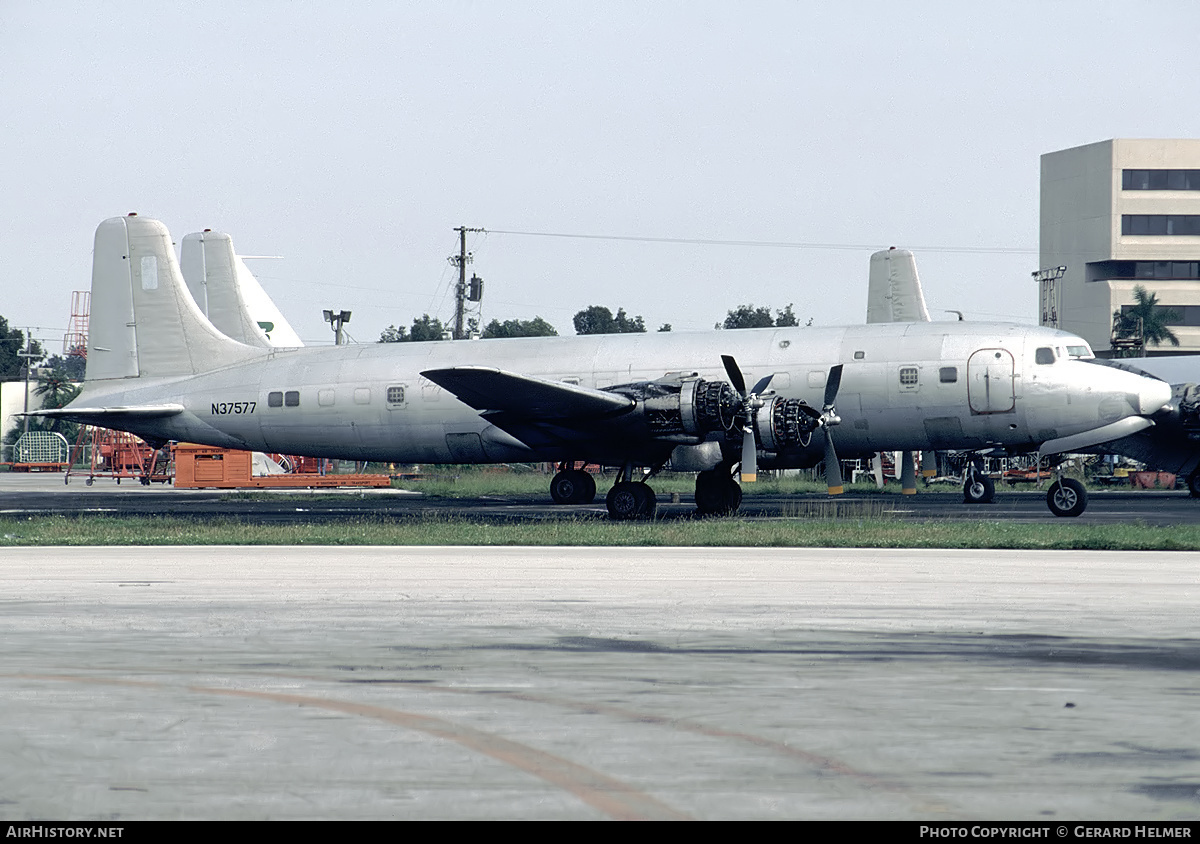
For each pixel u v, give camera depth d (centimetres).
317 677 3362
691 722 2844
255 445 12788
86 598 5131
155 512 12331
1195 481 14638
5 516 11662
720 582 5709
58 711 2950
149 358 13150
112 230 13262
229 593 5309
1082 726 2797
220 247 14862
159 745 2647
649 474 11069
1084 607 4728
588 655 3697
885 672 3416
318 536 8662
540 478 18888
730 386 10269
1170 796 2305
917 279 16800
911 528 8825
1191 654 3691
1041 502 13125
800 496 15000
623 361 11619
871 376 11050
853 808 2239
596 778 2412
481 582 5750
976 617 4466
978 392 10831
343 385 12275
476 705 3017
